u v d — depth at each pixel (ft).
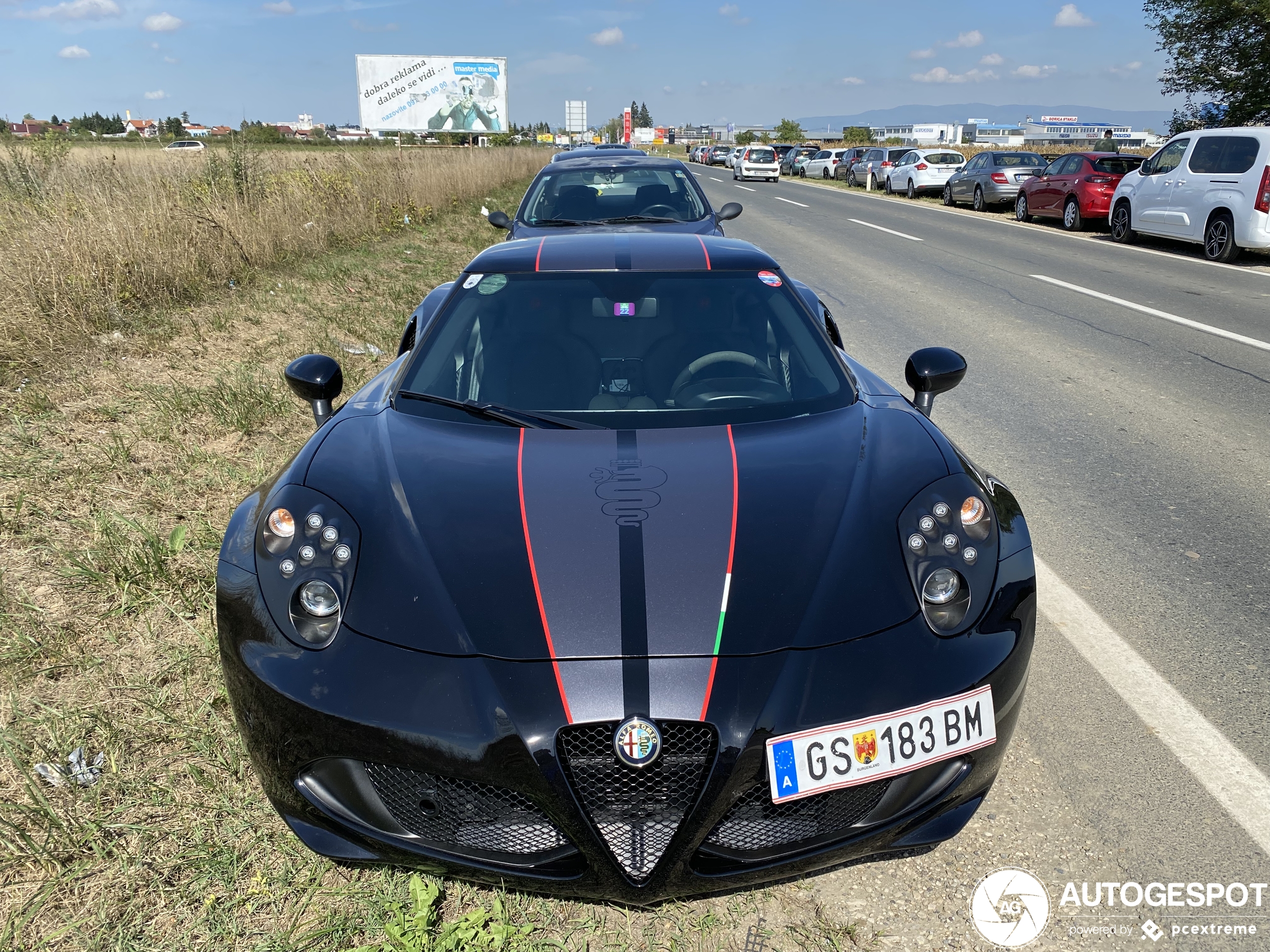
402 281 32.14
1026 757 8.48
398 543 7.22
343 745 6.38
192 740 8.38
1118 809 7.82
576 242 11.93
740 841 6.46
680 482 7.86
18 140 41.50
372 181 49.39
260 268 31.53
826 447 8.46
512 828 6.42
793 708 6.23
